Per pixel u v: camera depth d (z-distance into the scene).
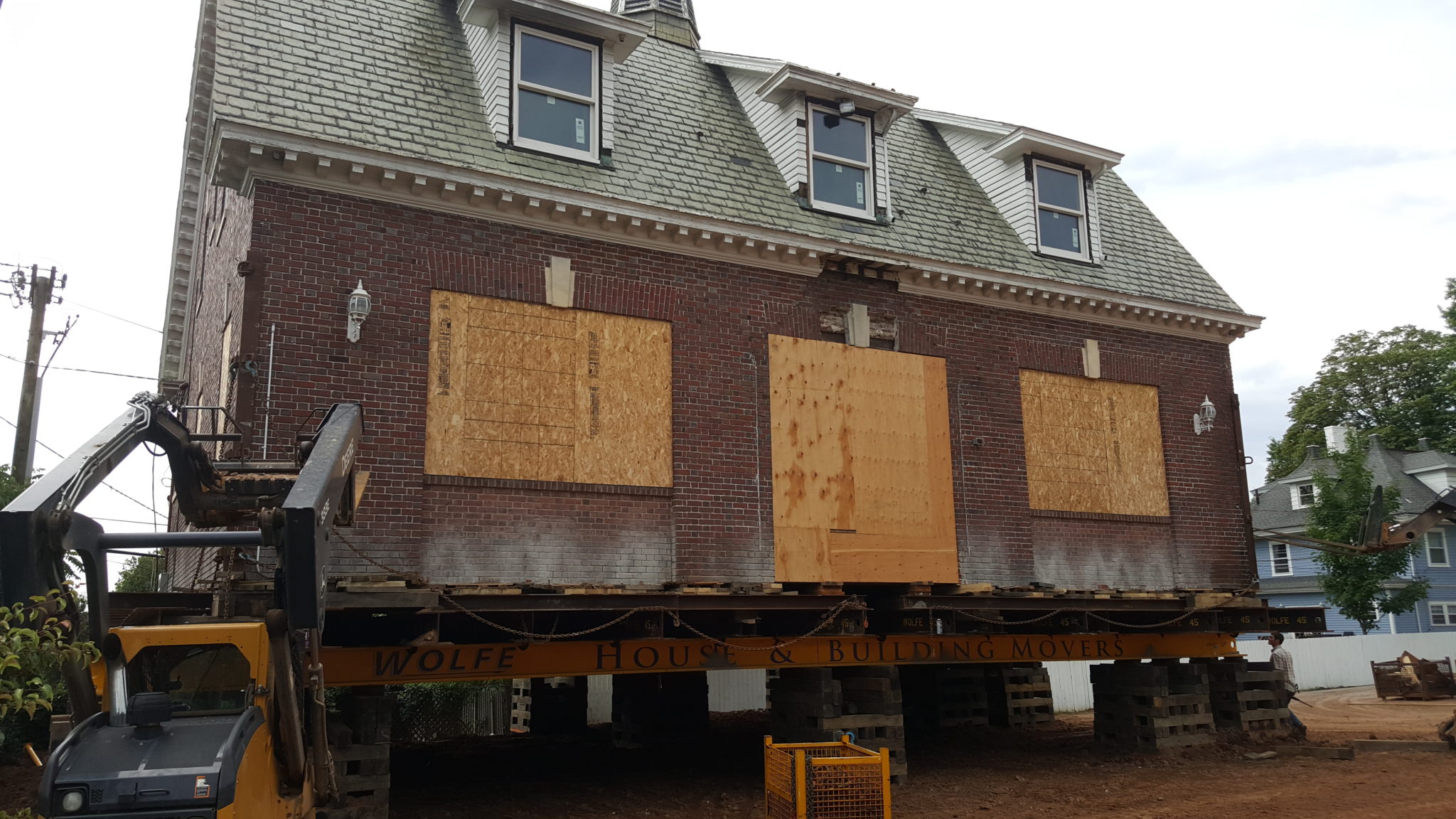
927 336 15.74
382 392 11.52
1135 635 16.62
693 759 15.67
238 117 11.20
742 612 12.44
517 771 14.58
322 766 7.42
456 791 13.02
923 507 15.02
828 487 14.29
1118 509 17.06
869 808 9.60
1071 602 15.04
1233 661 17.81
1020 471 16.12
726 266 14.23
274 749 6.85
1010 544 15.75
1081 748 17.27
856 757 9.77
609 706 22.02
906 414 15.23
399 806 11.97
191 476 8.76
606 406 12.95
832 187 15.98
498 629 11.72
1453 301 49.19
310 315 11.26
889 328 15.43
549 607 11.12
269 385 10.87
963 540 15.31
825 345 14.72
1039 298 16.72
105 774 5.88
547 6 13.64
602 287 13.16
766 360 14.23
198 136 16.48
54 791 5.80
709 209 14.27
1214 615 16.91
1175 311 18.00
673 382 13.47
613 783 13.58
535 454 12.35
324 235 11.51
